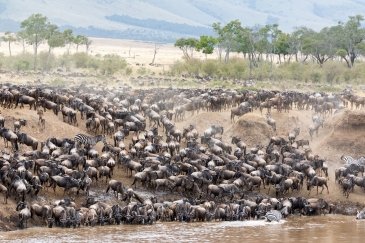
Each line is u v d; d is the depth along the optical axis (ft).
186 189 477.36
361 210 492.13
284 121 638.94
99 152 522.88
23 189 421.18
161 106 651.66
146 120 624.59
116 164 496.23
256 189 498.69
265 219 459.32
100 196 457.68
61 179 444.96
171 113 628.28
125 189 458.09
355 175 528.22
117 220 429.79
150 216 434.30
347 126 594.24
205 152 539.29
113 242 383.24
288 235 416.05
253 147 586.04
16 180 424.87
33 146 495.00
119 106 620.49
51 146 493.77
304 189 510.99
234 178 493.77
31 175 434.30
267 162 534.78
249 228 432.66
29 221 412.98
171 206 447.42
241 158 532.32
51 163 454.81
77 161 473.67
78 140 516.73
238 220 454.81
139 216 431.02
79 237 391.86
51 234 396.98
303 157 545.03
